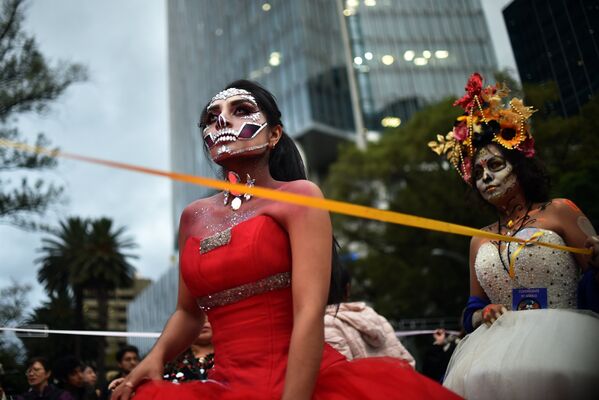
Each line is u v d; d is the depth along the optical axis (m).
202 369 3.67
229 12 63.97
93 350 18.61
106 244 27.27
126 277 28.48
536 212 2.85
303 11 54.25
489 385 2.34
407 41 48.78
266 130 2.24
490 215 3.41
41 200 11.24
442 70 43.81
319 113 50.22
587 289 2.53
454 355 2.68
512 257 2.75
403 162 25.11
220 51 64.19
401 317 24.19
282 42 55.22
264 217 2.02
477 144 3.05
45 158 10.96
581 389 2.18
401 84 46.88
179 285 2.28
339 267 2.36
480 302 2.98
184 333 2.21
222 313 1.99
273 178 2.43
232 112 2.22
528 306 2.67
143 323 44.84
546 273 2.67
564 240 2.74
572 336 2.31
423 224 1.64
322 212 1.97
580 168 6.54
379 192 27.88
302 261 1.87
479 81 3.11
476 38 41.19
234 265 1.95
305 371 1.68
